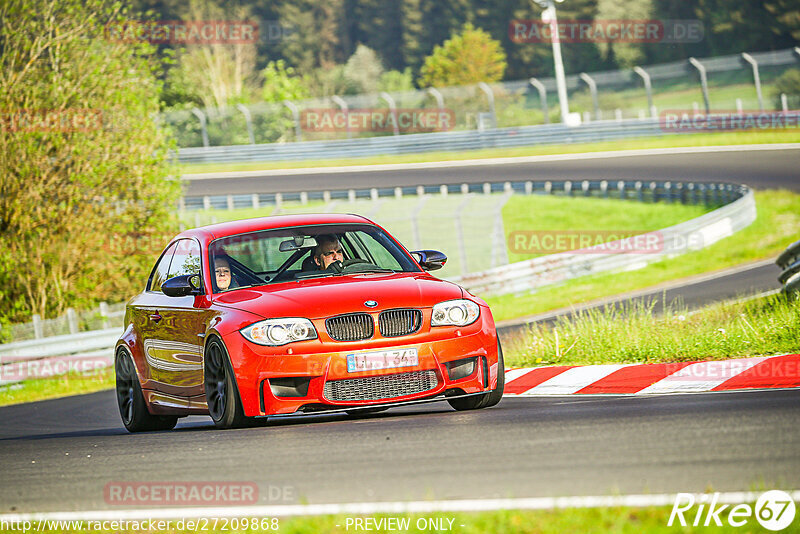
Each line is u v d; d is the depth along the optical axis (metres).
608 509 12.97
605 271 85.38
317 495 15.52
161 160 82.56
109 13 81.12
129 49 82.31
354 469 17.39
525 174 147.75
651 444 17.50
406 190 143.62
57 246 78.75
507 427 20.84
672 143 156.50
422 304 24.70
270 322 24.00
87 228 79.31
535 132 173.62
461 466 16.86
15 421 44.69
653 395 26.88
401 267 28.08
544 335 38.28
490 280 80.19
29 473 21.02
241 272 27.58
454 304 25.11
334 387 23.73
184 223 85.81
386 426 22.56
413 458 17.98
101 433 33.25
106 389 57.12
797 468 14.90
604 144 165.88
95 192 80.12
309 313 24.03
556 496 14.03
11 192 77.25
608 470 15.58
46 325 68.94
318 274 27.16
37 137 76.69
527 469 16.12
